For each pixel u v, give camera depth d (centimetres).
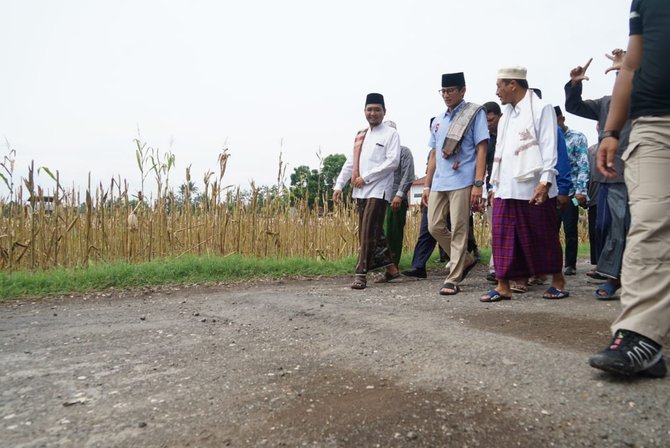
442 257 693
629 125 387
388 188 514
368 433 165
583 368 212
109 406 194
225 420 178
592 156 568
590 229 555
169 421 179
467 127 439
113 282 511
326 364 239
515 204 391
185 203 686
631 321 200
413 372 220
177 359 256
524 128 388
